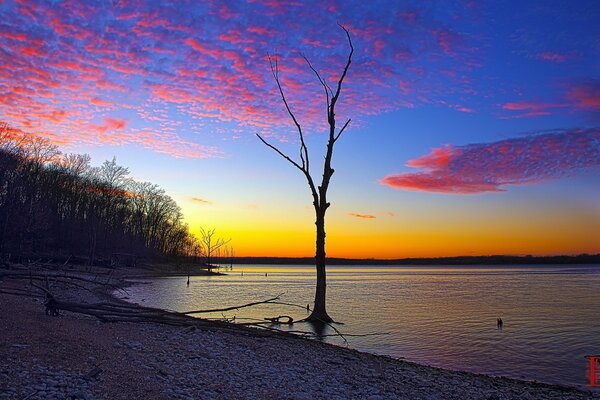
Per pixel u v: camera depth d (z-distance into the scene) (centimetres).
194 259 15288
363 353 1883
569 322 3388
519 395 1320
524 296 6225
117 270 8456
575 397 1346
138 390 912
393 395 1184
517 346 2381
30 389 806
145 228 12888
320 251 2778
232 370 1229
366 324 3053
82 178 10056
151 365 1133
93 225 8775
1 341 1108
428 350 2219
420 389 1288
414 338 2542
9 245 5650
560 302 5241
